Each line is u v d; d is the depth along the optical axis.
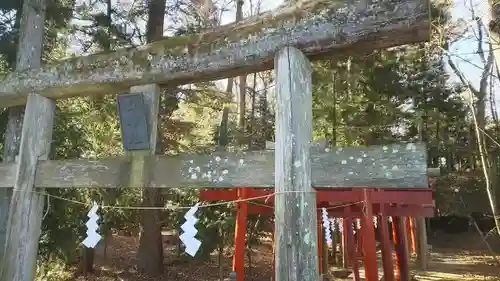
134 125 3.18
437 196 13.87
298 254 2.51
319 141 2.71
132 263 11.22
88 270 9.98
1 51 6.36
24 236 3.48
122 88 3.51
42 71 3.72
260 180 2.79
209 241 9.58
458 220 22.17
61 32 7.83
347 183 2.55
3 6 6.32
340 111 10.89
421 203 7.19
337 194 7.45
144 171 3.12
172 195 10.34
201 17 9.95
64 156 7.64
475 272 13.01
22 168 3.59
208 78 3.25
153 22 9.84
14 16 6.50
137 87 3.36
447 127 14.27
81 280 9.27
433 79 11.18
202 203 9.46
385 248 8.80
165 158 3.08
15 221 3.49
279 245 2.57
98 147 8.66
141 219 10.20
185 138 10.20
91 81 3.50
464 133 13.87
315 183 2.63
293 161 2.63
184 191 10.09
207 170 2.94
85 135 8.19
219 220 9.42
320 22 2.74
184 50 3.18
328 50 2.80
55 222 7.48
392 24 2.56
